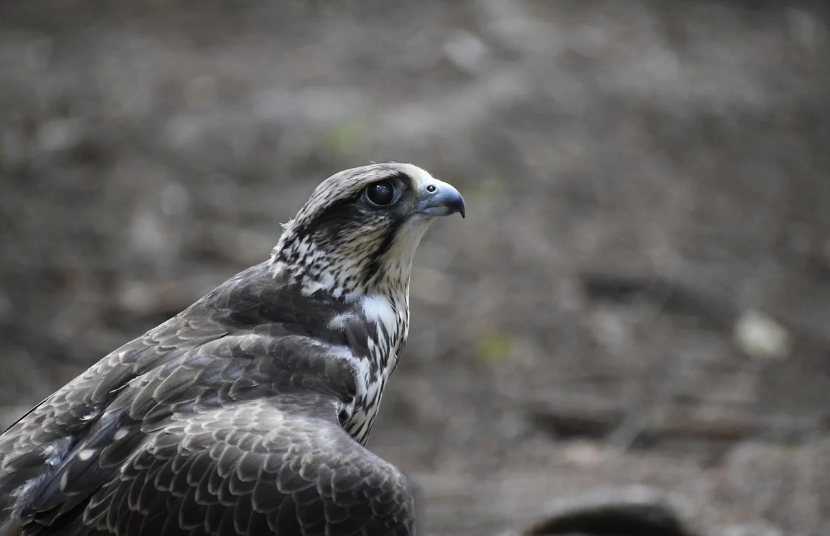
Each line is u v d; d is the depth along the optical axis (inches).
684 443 506.0
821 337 610.2
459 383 541.3
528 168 728.3
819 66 976.3
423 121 753.0
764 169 789.9
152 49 847.1
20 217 633.0
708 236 701.9
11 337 533.3
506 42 871.7
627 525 384.5
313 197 275.1
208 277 593.6
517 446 497.7
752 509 420.8
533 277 631.2
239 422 230.4
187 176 686.5
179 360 247.3
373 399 271.1
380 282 278.5
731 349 592.7
